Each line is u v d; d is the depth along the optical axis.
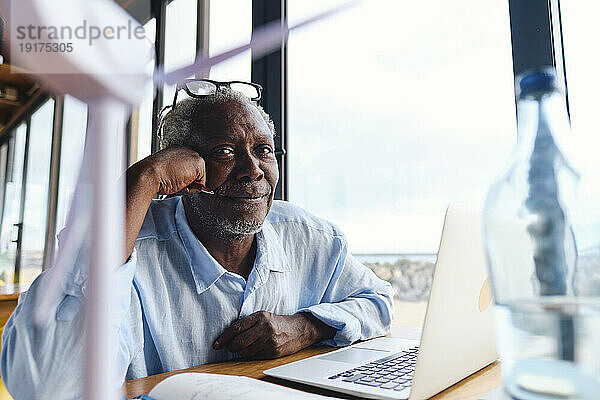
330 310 0.87
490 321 0.58
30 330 0.36
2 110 2.86
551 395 0.33
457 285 0.50
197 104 0.88
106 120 0.18
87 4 0.16
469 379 0.58
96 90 0.17
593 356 0.33
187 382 0.48
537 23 1.13
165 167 0.73
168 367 0.83
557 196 0.38
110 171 0.19
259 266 0.91
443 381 0.51
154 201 0.95
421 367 0.47
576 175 0.38
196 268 0.86
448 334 0.50
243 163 0.86
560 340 0.34
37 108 2.55
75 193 0.19
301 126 1.62
